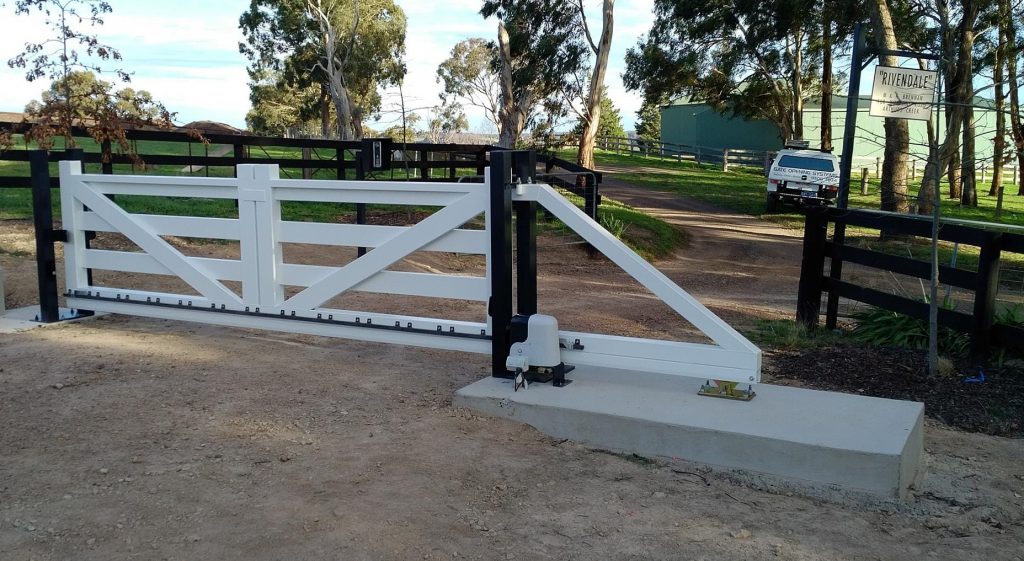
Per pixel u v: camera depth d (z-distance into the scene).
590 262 13.70
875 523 3.95
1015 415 5.76
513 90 32.09
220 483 4.06
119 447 4.48
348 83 46.81
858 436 4.36
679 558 3.52
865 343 7.80
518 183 5.49
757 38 37.03
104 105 9.84
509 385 5.39
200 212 14.31
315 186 6.14
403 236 5.87
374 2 45.66
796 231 23.83
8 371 5.74
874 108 8.16
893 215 7.73
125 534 3.54
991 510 4.21
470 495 4.05
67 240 7.36
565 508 3.97
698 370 5.13
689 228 23.16
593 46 31.17
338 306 8.63
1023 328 6.69
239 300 6.58
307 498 3.92
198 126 24.08
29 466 4.21
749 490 4.27
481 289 5.73
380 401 5.37
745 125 53.69
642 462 4.58
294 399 5.36
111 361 6.06
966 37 22.75
